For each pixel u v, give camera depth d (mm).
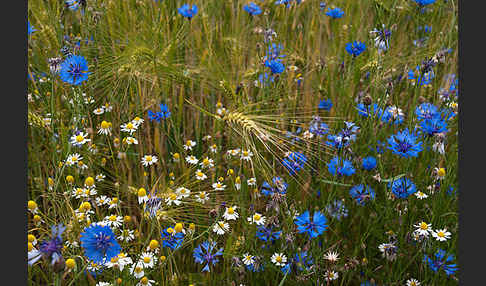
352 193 765
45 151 823
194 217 701
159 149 829
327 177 797
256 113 817
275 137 728
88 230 557
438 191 755
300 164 764
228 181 793
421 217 777
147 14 935
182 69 868
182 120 920
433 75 859
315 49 1037
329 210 758
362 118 862
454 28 925
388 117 817
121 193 754
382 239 739
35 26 874
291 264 682
